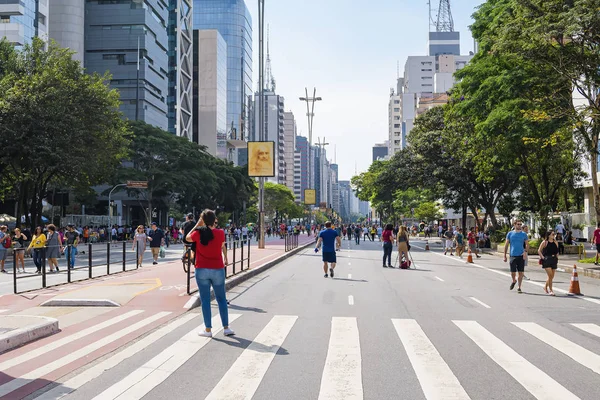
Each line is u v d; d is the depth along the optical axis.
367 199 94.19
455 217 89.56
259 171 42.06
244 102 185.50
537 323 10.88
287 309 12.66
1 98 36.88
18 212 41.69
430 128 50.47
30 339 9.09
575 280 15.59
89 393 6.32
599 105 23.58
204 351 8.38
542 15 22.19
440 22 185.12
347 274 22.17
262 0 41.00
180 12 123.94
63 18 94.38
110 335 9.60
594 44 22.48
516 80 24.77
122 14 98.19
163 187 66.25
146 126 66.75
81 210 76.94
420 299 14.48
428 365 7.55
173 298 13.81
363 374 7.09
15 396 6.25
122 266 24.08
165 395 6.24
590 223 48.09
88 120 39.88
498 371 7.25
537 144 29.77
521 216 37.97
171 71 120.62
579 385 6.60
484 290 16.59
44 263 16.53
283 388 6.49
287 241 37.25
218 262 9.56
